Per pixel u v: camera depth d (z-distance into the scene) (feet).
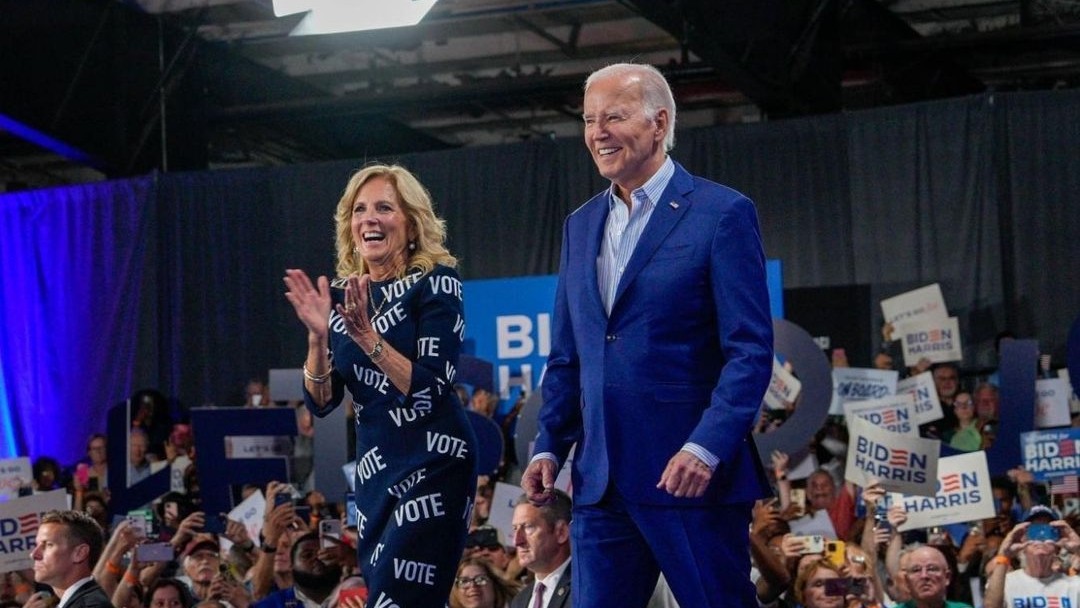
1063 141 38.68
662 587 14.55
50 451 44.83
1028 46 47.39
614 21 49.01
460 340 12.02
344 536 25.71
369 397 11.98
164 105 45.75
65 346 44.88
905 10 50.47
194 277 44.32
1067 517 27.63
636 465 9.93
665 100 10.30
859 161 40.22
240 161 57.67
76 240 44.98
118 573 24.22
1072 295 38.37
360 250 12.17
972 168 39.01
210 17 46.62
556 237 42.88
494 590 22.03
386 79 53.42
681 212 10.11
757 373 9.63
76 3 42.98
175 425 40.47
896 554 24.49
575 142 42.86
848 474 25.67
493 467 29.25
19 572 27.78
